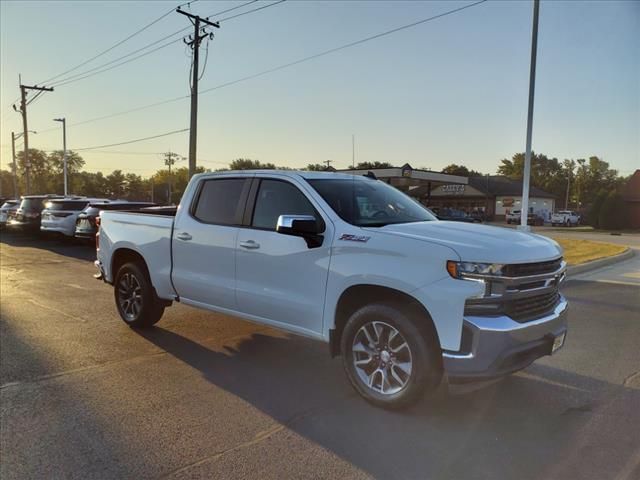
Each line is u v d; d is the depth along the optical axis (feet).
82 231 51.01
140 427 11.78
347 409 12.90
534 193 206.69
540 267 12.14
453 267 11.27
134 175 418.51
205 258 16.97
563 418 12.46
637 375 15.60
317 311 13.83
